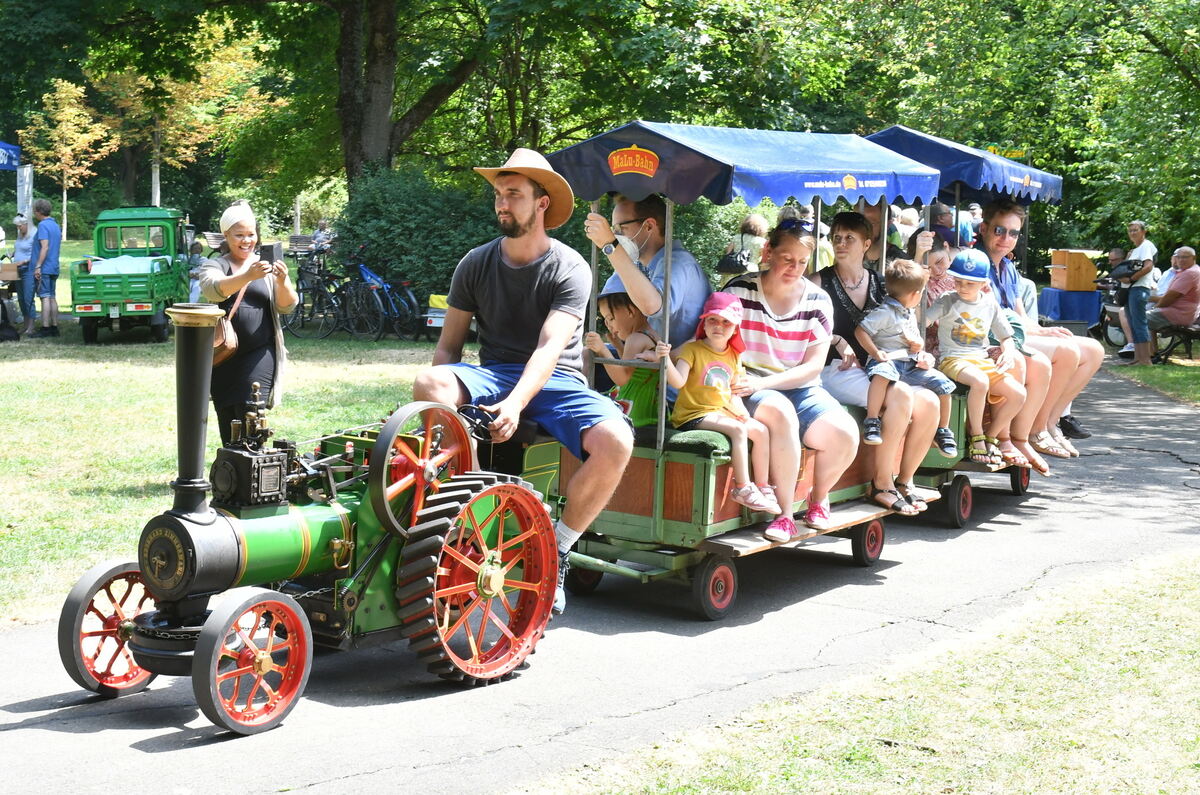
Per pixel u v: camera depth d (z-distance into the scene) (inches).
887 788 154.7
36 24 765.3
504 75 946.1
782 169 236.5
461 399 206.5
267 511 177.8
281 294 247.3
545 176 209.3
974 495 357.4
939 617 236.4
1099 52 853.8
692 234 579.2
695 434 231.0
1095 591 250.2
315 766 161.5
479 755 165.9
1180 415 508.7
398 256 788.0
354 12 850.8
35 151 1836.9
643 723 178.7
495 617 201.6
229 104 1560.0
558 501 233.8
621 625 233.1
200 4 806.5
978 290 311.4
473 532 197.2
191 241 785.6
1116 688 191.6
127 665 195.3
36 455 366.9
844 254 287.7
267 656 175.3
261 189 1245.7
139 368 574.9
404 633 190.7
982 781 156.9
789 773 159.2
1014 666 203.0
